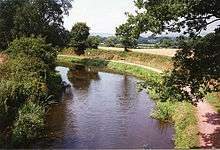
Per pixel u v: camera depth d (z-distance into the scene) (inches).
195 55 837.8
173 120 1277.1
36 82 1498.5
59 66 3287.4
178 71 858.8
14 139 981.2
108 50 3715.6
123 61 3383.4
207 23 780.0
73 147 1027.9
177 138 1044.5
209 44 822.5
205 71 826.8
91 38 3998.5
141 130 1199.6
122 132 1178.6
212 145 896.3
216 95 1457.9
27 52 1891.0
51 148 1011.9
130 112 1469.0
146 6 765.9
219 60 810.2
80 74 2783.0
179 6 712.4
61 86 2006.6
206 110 1250.6
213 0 759.7
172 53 3223.4
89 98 1780.3
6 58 1889.8
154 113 1389.0
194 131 1013.8
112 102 1680.6
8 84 1215.6
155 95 1713.8
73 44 3946.9
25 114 1108.5
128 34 773.9
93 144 1059.3
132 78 2578.7
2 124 1037.2
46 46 2027.6
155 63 2994.6
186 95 862.5
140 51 3464.6
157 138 1109.7
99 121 1320.1
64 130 1200.8
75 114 1429.6
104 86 2188.7
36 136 1083.3
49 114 1423.5
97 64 3395.7
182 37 822.5
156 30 746.8
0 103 1065.5
